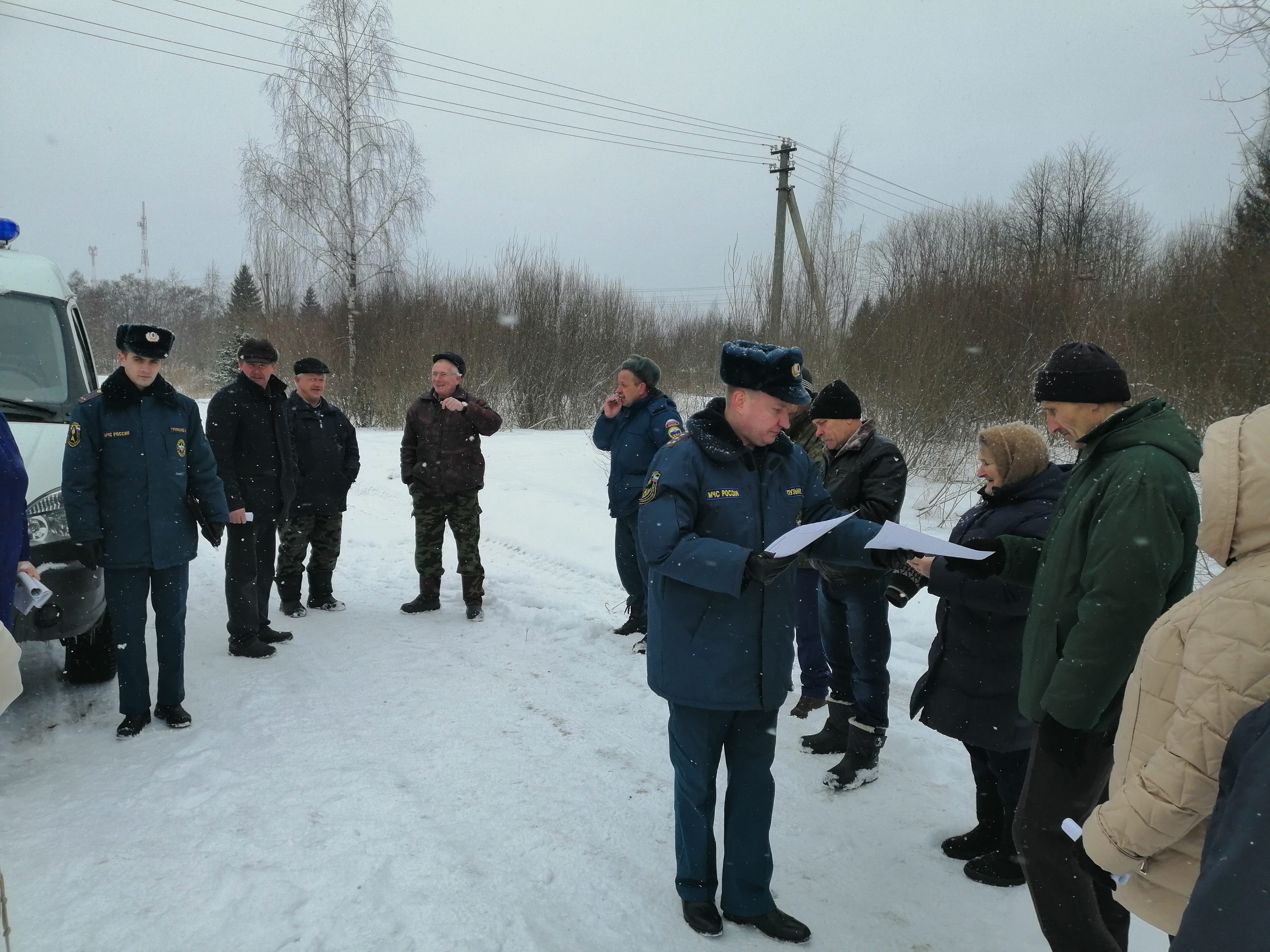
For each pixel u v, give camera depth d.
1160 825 1.63
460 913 2.87
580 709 4.60
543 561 7.98
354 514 9.91
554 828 3.43
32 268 5.49
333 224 22.88
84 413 3.96
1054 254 13.66
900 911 2.99
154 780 3.72
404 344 20.20
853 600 3.78
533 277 21.22
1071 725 2.22
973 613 3.13
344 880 3.02
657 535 2.59
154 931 2.72
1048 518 2.95
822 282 13.62
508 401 20.06
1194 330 10.43
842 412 3.97
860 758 3.85
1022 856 2.42
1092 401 2.46
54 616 4.03
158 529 4.09
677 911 2.94
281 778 3.76
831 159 15.09
